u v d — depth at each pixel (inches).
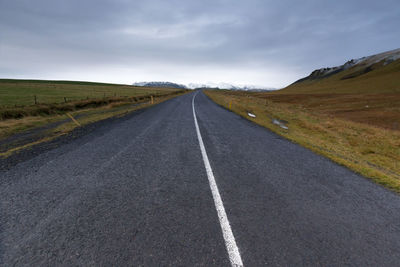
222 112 570.3
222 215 86.4
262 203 98.7
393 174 177.8
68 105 569.6
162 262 61.2
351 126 533.6
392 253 69.9
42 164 143.1
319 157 192.2
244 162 162.6
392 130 597.3
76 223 78.1
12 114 400.5
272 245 70.4
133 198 98.3
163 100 1019.9
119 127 298.2
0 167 136.4
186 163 153.2
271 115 620.7
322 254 67.5
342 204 102.6
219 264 61.5
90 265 59.4
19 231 73.0
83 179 118.9
